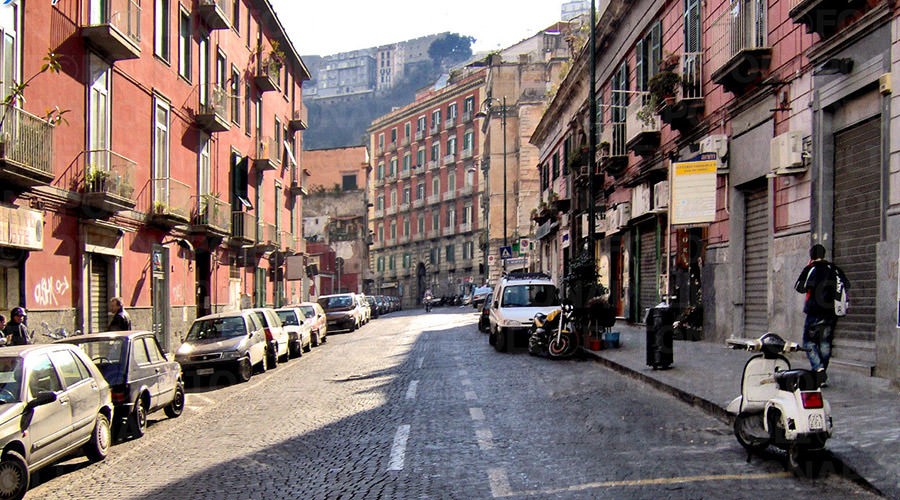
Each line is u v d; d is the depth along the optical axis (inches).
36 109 610.9
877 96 426.0
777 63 542.0
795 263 510.6
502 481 255.1
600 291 725.3
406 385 543.2
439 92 3425.2
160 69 890.1
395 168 3782.0
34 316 605.9
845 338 458.6
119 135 772.0
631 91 901.8
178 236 946.1
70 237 674.8
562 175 1471.5
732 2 615.2
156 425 440.1
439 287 3412.9
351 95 6683.1
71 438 311.0
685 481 246.4
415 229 3612.2
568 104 1403.8
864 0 425.1
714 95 674.8
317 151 3159.5
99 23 721.0
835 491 230.4
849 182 457.4
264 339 724.7
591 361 669.9
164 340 904.3
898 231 386.9
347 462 299.1
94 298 732.0
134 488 280.1
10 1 572.4
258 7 1364.4
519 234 2404.0
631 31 957.2
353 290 3046.3
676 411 386.3
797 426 247.1
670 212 631.2
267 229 1360.7
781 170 503.8
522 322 786.8
